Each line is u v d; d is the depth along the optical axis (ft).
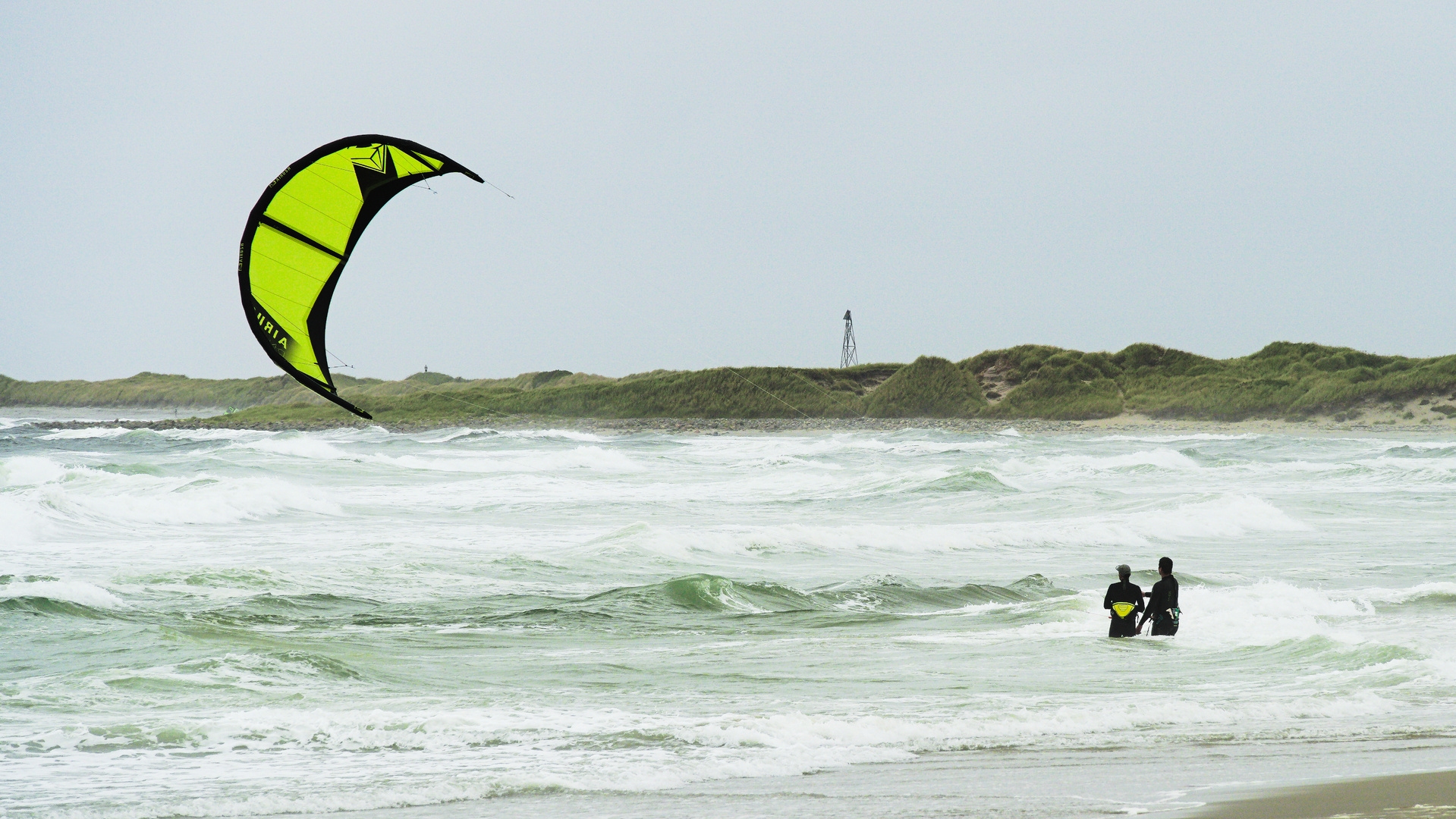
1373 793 70.79
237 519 303.07
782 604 179.83
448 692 110.11
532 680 118.01
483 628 154.92
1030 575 217.56
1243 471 493.36
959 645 143.84
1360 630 152.25
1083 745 89.56
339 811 68.90
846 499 378.94
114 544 242.58
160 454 582.76
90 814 66.90
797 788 74.74
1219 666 128.88
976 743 89.92
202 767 80.33
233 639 136.15
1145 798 70.85
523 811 68.49
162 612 157.28
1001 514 336.08
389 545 242.17
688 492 406.41
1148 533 287.48
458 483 434.71
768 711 101.40
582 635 151.12
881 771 80.18
